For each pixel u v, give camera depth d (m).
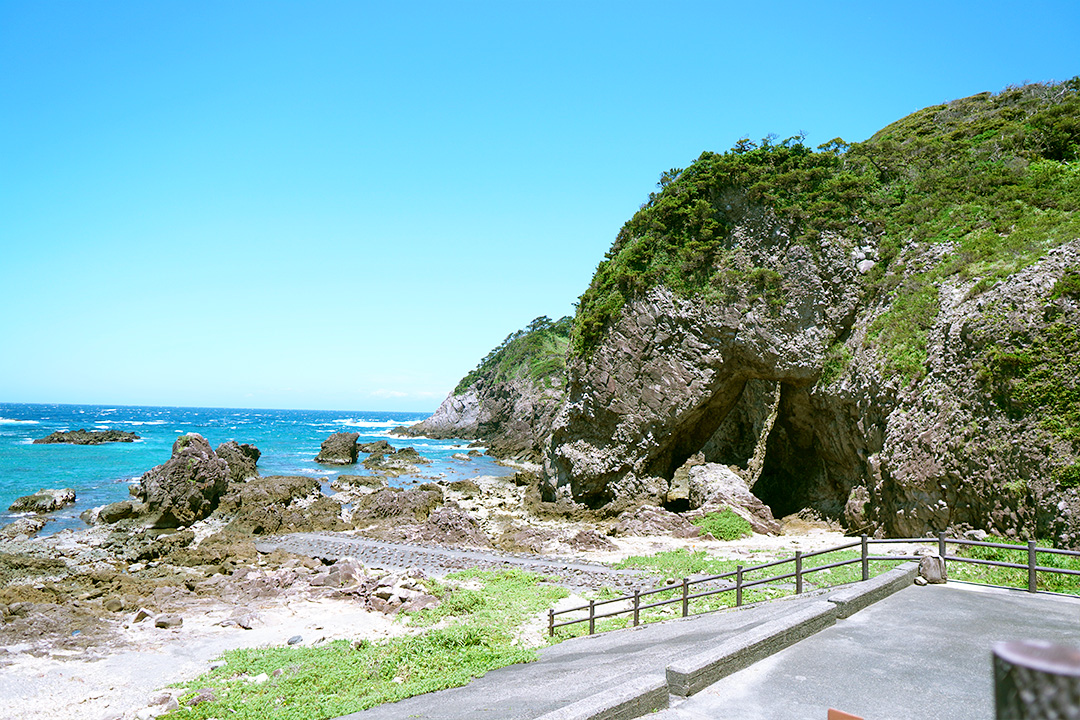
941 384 28.05
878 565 21.94
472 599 20.67
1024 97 41.81
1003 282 27.47
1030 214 31.53
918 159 40.00
